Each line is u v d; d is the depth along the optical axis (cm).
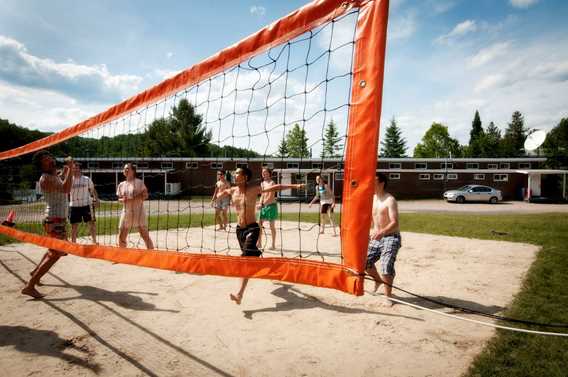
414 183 3203
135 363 256
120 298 406
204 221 1261
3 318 342
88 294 420
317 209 1897
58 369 246
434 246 744
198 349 279
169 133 3428
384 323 330
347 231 202
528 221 1205
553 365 242
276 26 259
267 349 279
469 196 2620
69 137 515
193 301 396
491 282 466
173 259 300
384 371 244
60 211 436
